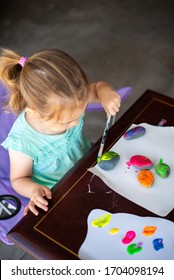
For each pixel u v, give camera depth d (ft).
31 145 3.43
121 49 7.74
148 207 2.74
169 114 3.49
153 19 8.40
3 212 4.46
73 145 3.80
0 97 3.70
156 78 7.09
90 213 2.73
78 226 2.66
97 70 7.37
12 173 3.48
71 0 9.16
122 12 8.66
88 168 3.05
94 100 3.97
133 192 2.86
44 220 2.71
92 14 8.70
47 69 2.88
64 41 8.07
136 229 2.61
